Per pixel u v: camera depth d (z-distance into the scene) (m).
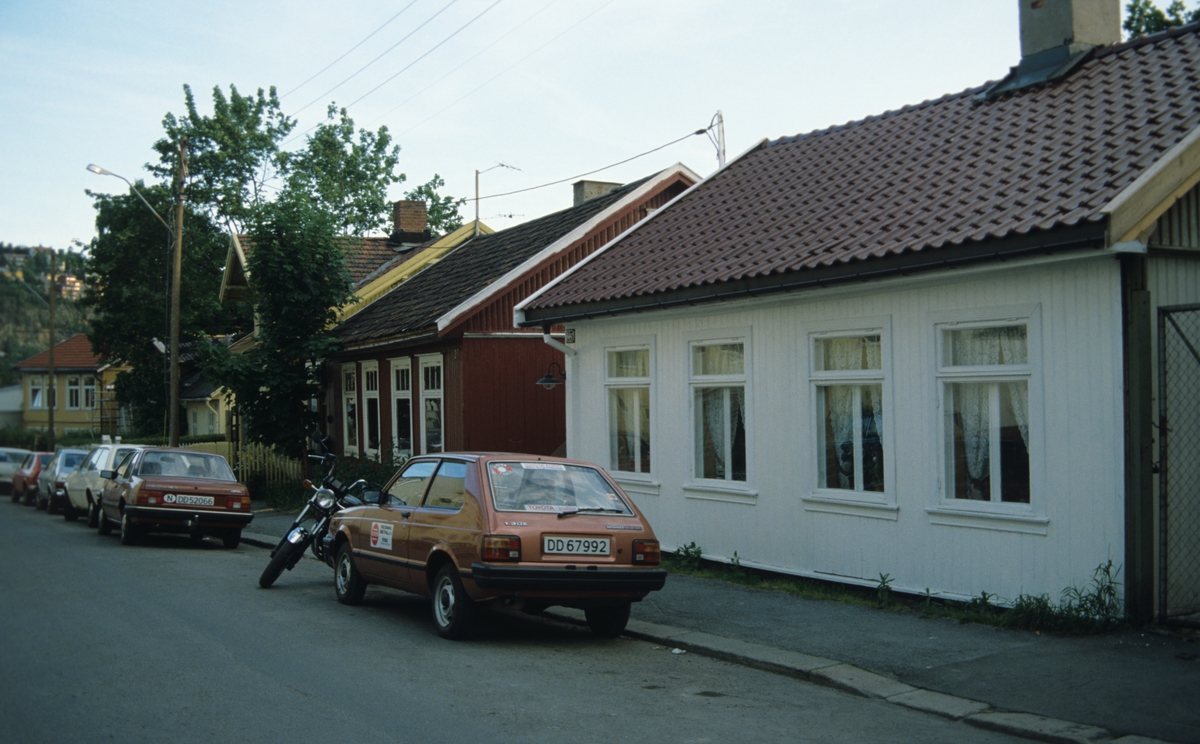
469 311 17.98
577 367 14.45
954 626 8.39
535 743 5.60
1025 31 12.47
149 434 40.69
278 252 21.45
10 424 64.00
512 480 8.55
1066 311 8.15
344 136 41.97
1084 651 7.27
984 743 5.66
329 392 24.50
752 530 11.33
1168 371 7.98
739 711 6.31
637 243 14.82
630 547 8.36
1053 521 8.23
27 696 6.66
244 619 9.56
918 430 9.38
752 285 10.59
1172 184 7.68
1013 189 9.16
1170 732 5.59
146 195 37.75
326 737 5.71
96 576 12.61
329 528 11.30
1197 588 8.15
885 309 9.71
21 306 88.12
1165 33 11.34
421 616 9.88
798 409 10.70
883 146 13.12
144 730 5.86
